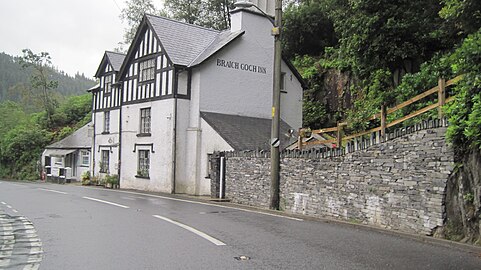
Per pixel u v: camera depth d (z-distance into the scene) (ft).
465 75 28.43
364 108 60.80
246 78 84.28
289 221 39.09
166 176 78.79
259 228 34.71
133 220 38.91
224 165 58.80
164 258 24.18
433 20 52.85
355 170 38.09
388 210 34.47
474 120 26.30
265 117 86.53
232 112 81.82
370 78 61.36
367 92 64.64
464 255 25.11
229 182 57.77
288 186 46.50
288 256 24.61
